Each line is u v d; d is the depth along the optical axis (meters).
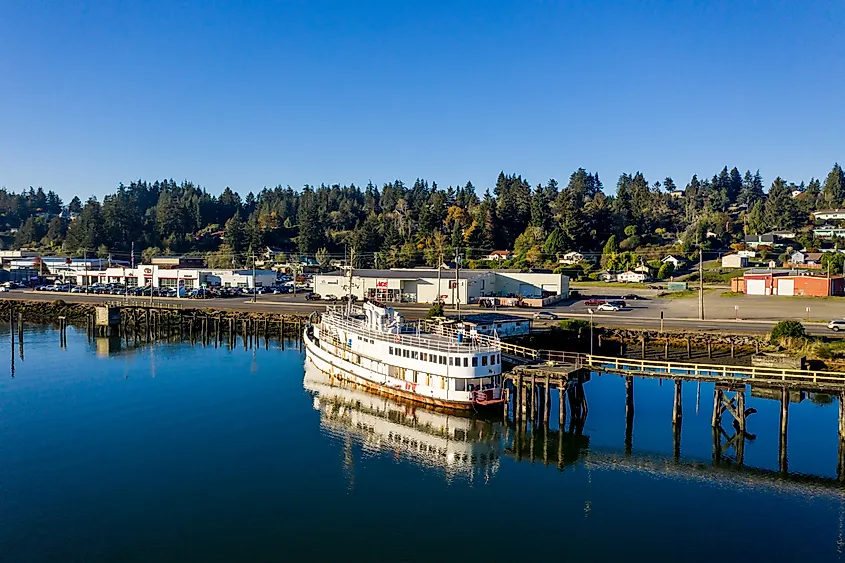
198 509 37.97
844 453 45.25
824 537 34.56
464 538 34.75
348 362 65.56
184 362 79.44
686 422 53.94
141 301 130.12
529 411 55.38
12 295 143.12
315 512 37.72
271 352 86.75
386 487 41.28
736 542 34.16
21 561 32.19
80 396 62.22
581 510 37.88
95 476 42.62
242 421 54.62
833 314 99.94
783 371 48.06
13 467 43.97
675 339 80.62
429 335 65.69
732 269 191.25
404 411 57.50
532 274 137.00
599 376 72.25
